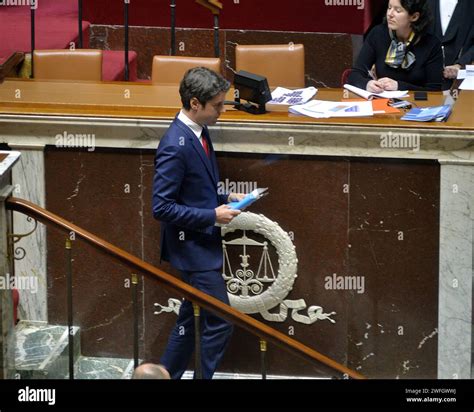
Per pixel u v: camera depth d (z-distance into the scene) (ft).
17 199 51.67
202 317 59.72
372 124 59.00
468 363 62.54
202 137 58.13
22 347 62.03
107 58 89.86
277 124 59.57
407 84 70.90
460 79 67.46
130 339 64.69
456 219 60.44
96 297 64.08
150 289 63.72
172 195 56.39
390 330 62.75
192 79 55.72
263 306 63.05
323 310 62.90
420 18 70.64
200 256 58.13
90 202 62.75
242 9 94.32
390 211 61.00
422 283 61.82
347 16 93.76
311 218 61.57
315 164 60.75
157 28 95.25
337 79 95.40
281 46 75.25
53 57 74.08
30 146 61.77
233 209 56.90
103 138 61.36
